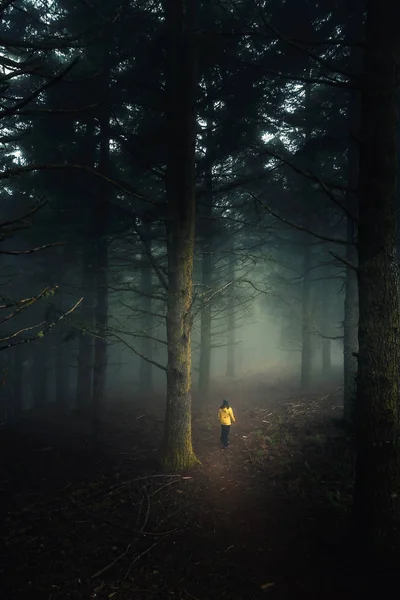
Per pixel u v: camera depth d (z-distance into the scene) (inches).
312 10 395.9
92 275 586.9
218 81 438.9
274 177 576.7
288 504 292.4
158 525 274.4
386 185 211.2
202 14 402.3
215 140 492.7
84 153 513.0
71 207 541.3
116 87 426.9
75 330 524.4
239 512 286.4
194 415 594.2
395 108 211.9
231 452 414.3
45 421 603.5
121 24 366.0
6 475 373.7
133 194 177.3
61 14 382.6
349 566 208.2
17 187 589.6
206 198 576.1
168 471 365.7
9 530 273.4
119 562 232.1
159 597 201.8
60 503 313.6
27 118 473.7
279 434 455.2
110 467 390.6
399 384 209.2
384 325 209.2
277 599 194.7
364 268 215.2
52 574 223.1
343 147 463.5
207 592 203.6
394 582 189.8
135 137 381.4
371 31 211.2
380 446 207.0
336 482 312.5
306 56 397.1
